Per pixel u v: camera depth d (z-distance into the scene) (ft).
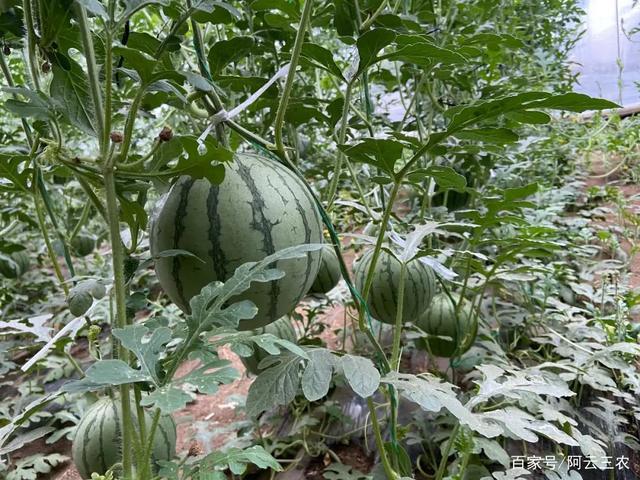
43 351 4.07
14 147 4.93
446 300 6.82
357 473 5.37
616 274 8.22
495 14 8.63
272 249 3.32
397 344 4.11
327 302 7.55
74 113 2.95
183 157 2.87
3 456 6.81
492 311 7.64
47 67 2.98
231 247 3.25
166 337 2.43
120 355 2.85
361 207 5.23
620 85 15.26
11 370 9.20
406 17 5.42
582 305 8.16
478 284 6.49
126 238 5.17
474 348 6.59
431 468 5.59
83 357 9.41
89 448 4.32
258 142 3.53
